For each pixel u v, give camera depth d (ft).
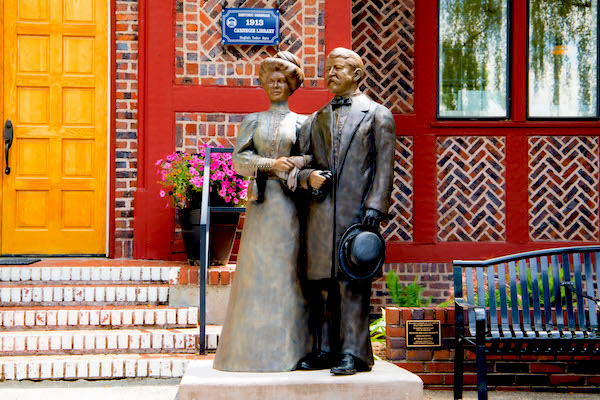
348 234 11.23
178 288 17.65
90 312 16.80
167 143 20.98
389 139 11.44
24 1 21.90
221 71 21.18
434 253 24.35
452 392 14.84
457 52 25.17
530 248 24.40
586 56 24.99
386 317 15.31
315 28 21.27
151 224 20.88
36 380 14.83
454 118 24.82
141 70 21.20
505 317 14.14
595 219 24.64
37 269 18.43
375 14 24.86
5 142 21.62
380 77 24.77
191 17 21.12
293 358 11.46
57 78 21.90
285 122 12.09
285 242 11.72
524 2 24.94
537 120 24.79
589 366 15.16
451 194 24.58
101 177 21.94
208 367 11.90
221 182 18.12
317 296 11.96
